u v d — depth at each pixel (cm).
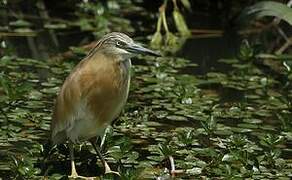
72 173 1148
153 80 1550
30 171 1125
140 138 1286
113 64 1134
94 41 1811
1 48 1723
